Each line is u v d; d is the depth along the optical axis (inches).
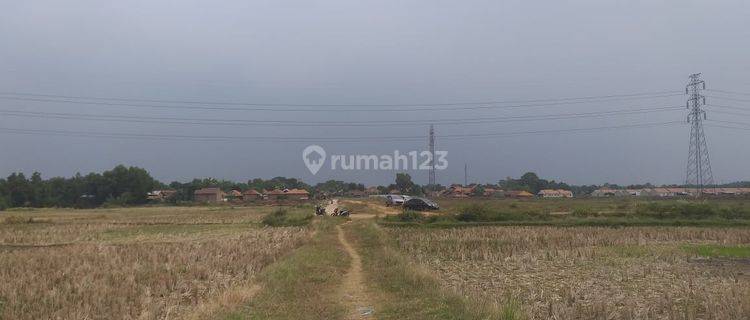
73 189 5915.4
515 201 4271.7
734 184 6884.8
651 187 6968.5
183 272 886.4
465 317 525.3
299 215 2635.3
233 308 576.1
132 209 4628.4
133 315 599.8
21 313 599.8
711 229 1934.1
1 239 1722.4
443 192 6279.5
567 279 888.3
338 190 7534.5
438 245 1428.4
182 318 573.3
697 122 3870.6
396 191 6333.7
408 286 729.6
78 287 722.2
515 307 584.4
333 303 649.0
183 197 6318.9
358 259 1139.9
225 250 1202.0
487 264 1076.5
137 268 886.4
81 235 1866.4
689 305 668.7
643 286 820.6
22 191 5605.3
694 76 3838.6
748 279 891.4
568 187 7780.5
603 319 584.7
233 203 5521.7
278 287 718.5
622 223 2192.4
